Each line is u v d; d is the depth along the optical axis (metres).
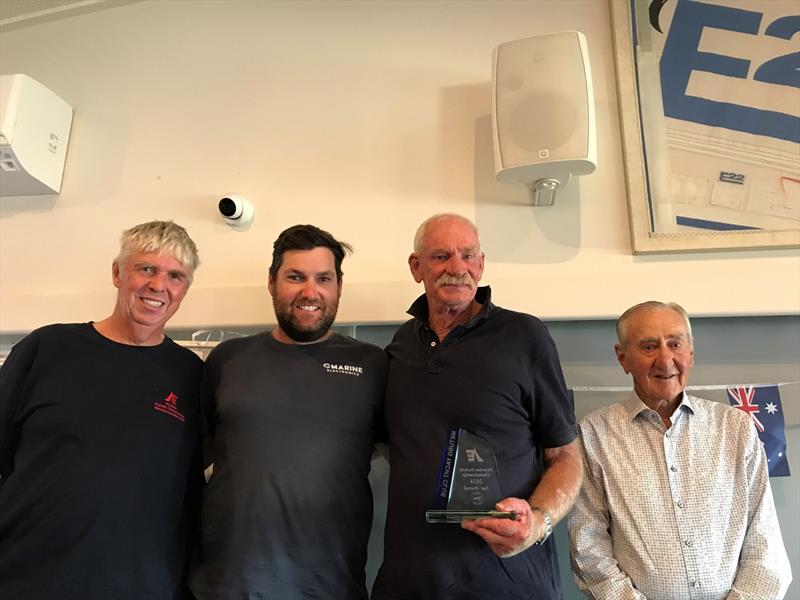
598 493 1.28
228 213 1.78
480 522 0.98
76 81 2.13
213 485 1.17
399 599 1.04
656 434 1.28
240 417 1.18
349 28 1.95
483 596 1.01
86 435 1.11
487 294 1.28
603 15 1.80
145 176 1.96
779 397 1.46
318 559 1.09
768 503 1.21
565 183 1.62
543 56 1.55
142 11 2.15
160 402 1.21
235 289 1.73
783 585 1.13
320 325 1.27
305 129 1.89
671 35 1.71
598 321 1.58
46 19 2.23
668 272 1.54
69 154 2.04
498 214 1.70
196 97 2.01
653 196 1.61
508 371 1.14
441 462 1.07
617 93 1.73
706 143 1.63
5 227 2.01
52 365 1.17
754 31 1.67
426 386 1.16
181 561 1.17
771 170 1.58
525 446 1.13
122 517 1.08
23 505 1.07
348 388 1.23
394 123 1.84
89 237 1.94
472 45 1.85
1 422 1.14
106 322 1.30
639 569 1.17
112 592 1.04
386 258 1.73
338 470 1.15
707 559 1.15
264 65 1.98
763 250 1.55
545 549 1.14
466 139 1.78
